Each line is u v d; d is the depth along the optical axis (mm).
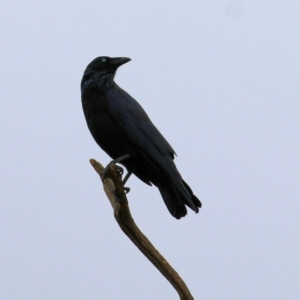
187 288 7684
